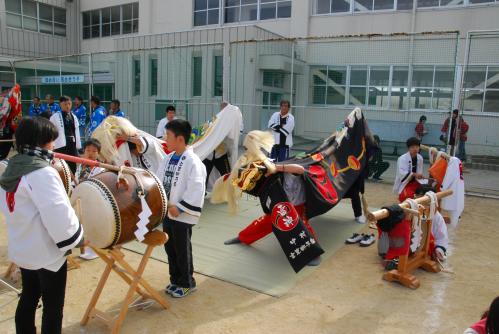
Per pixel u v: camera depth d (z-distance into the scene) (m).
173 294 3.80
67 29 21.39
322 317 3.56
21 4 19.45
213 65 15.72
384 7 14.86
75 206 2.96
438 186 6.06
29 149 2.41
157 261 4.65
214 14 17.72
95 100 9.42
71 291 3.90
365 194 8.54
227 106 6.97
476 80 13.88
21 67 17.98
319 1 15.87
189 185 3.49
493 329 1.64
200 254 4.90
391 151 14.37
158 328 3.32
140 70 17.08
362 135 6.08
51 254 2.49
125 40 17.31
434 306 3.79
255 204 7.24
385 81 14.94
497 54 13.33
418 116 14.63
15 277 4.10
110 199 2.89
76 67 19.56
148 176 3.22
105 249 3.13
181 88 16.28
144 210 3.04
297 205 4.95
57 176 2.42
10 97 9.85
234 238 5.33
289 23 16.41
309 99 16.05
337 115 15.34
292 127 9.11
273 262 4.73
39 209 2.33
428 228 4.57
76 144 8.00
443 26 14.03
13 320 3.40
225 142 7.15
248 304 3.75
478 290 4.14
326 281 4.28
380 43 14.79
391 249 4.43
